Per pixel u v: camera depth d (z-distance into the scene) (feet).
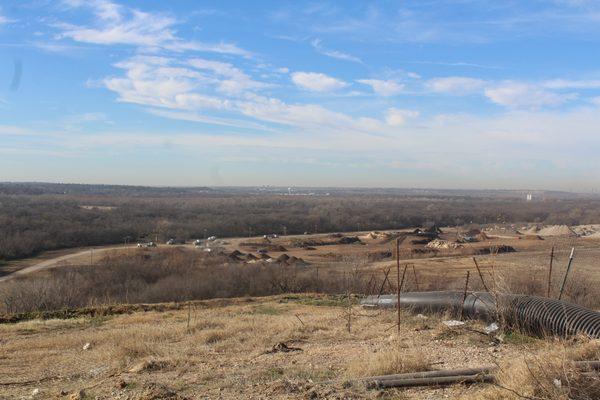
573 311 30.68
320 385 21.43
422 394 19.72
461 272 110.01
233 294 108.47
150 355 33.78
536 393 16.65
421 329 36.96
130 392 22.26
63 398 22.77
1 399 23.56
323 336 38.37
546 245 176.86
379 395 19.77
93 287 111.14
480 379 20.40
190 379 24.91
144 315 67.00
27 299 94.73
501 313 32.71
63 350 40.88
